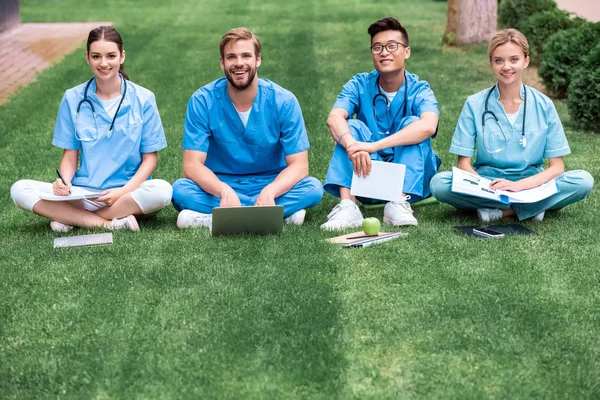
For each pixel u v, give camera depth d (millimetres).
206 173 6277
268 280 5098
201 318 4617
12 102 11148
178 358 4207
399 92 6715
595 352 4234
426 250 5637
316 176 7773
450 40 15078
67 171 6402
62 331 4523
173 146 8891
